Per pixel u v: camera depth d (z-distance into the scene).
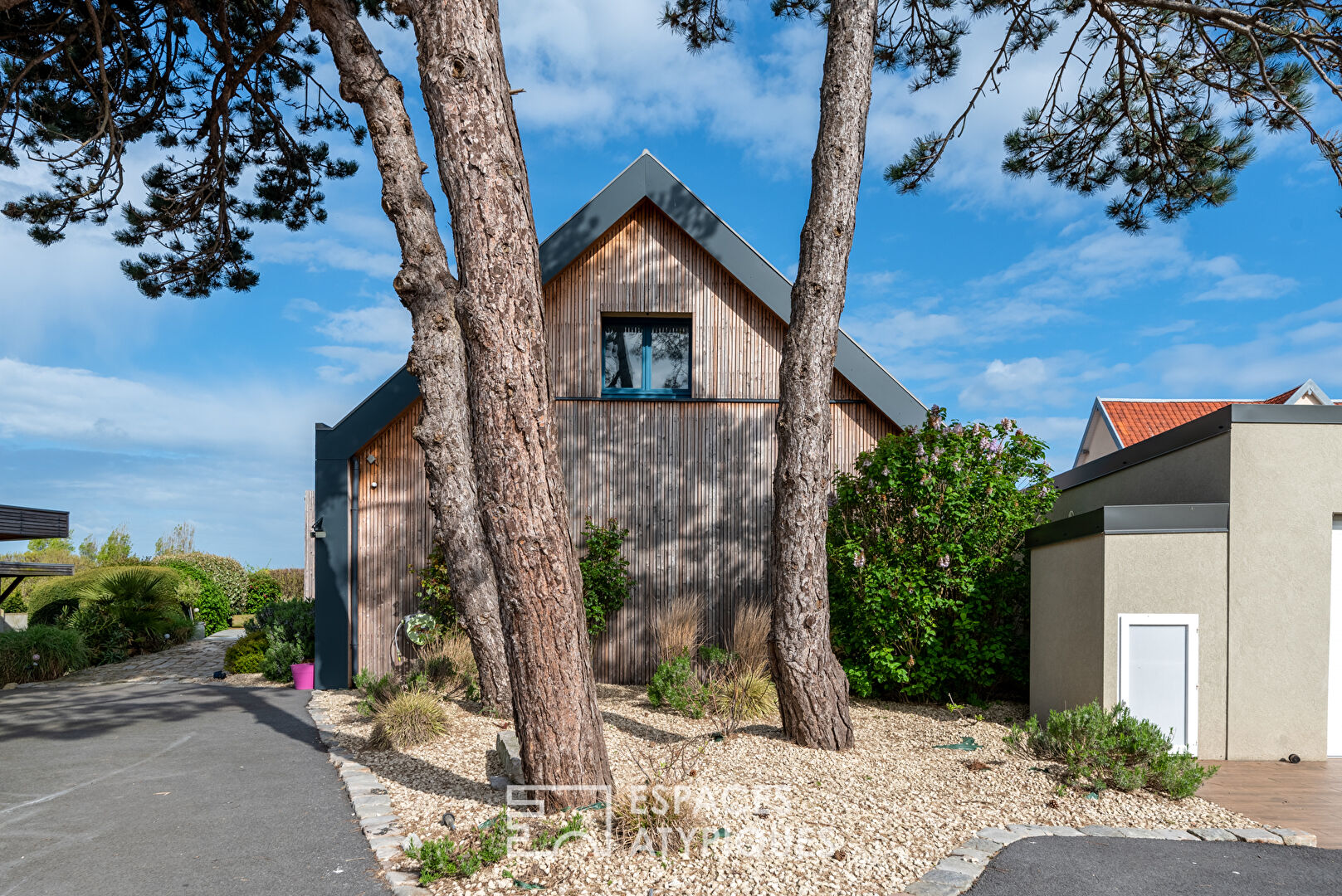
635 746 6.45
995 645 8.51
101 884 3.97
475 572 7.90
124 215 10.55
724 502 10.32
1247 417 6.79
